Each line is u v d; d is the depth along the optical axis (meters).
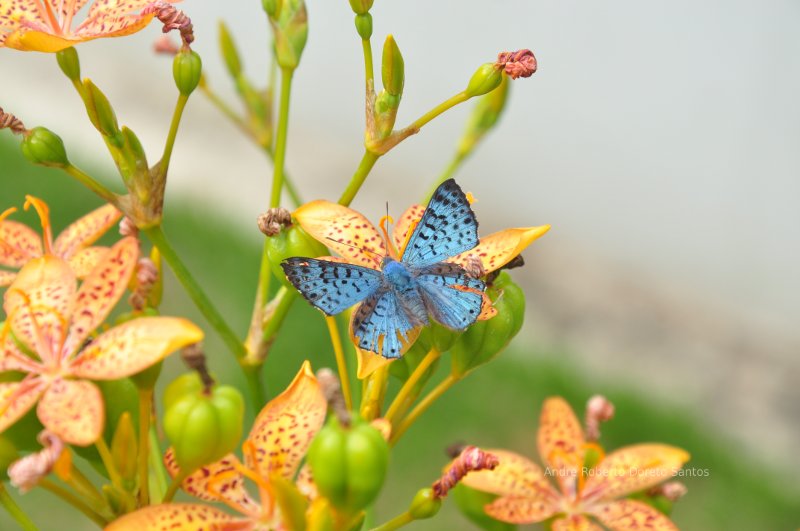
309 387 0.48
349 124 2.11
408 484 1.16
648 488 0.52
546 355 1.41
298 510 0.45
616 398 1.34
